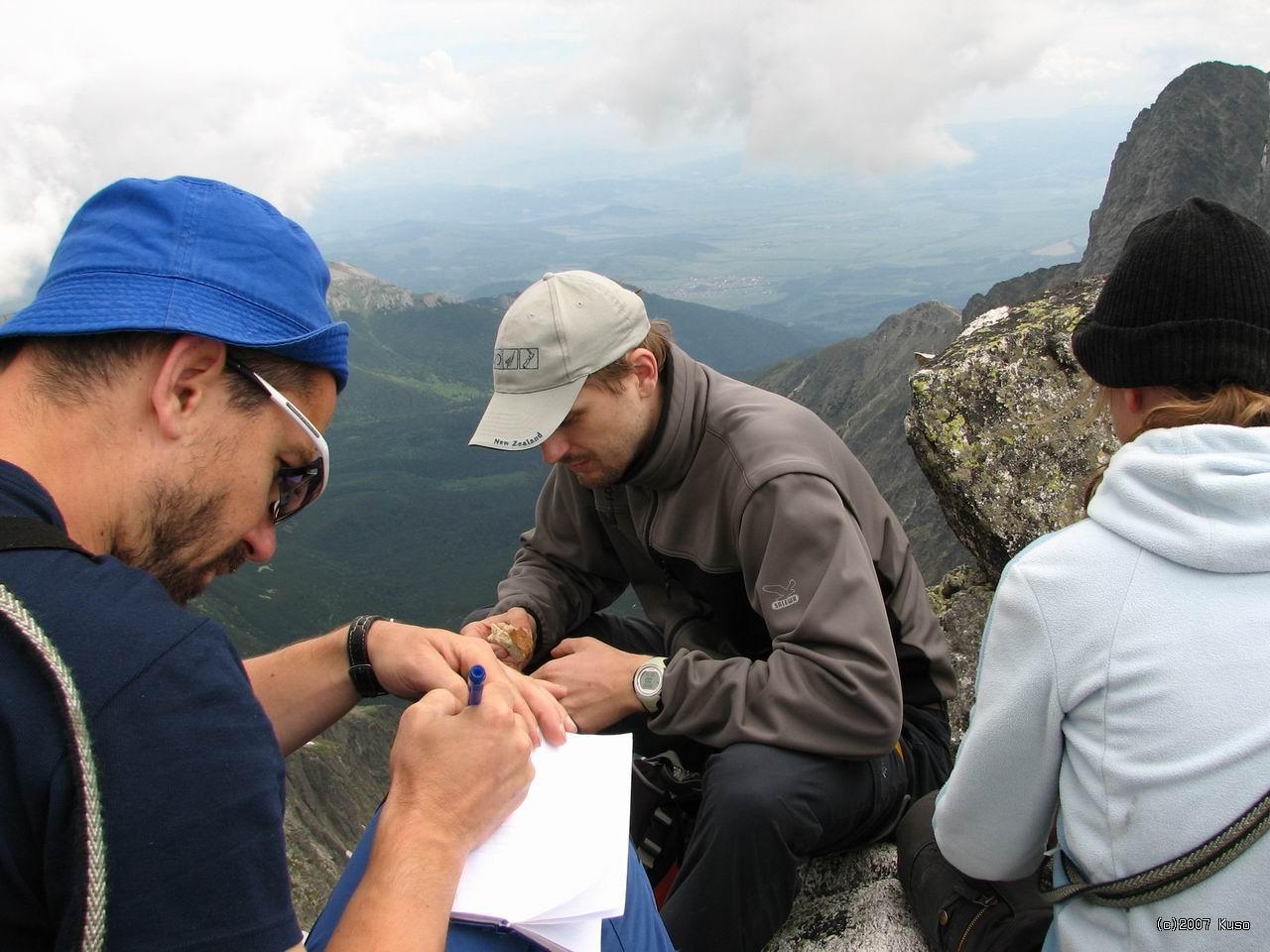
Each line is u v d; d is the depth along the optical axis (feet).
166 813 4.42
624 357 11.81
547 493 15.14
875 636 10.65
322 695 9.05
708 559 12.70
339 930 5.77
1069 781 7.20
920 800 11.27
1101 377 7.39
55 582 4.56
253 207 5.94
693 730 11.24
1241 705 6.07
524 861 6.88
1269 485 6.15
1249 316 6.57
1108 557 6.82
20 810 4.25
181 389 5.41
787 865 10.29
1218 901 6.05
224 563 6.19
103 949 4.24
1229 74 363.15
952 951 9.55
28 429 5.20
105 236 5.50
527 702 8.73
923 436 19.04
